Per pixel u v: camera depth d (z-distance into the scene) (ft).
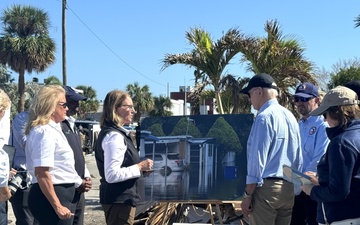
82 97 16.51
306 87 17.10
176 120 18.26
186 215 23.36
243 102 42.16
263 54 36.78
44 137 12.96
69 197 13.71
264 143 13.80
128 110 14.51
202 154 17.81
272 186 14.03
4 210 16.76
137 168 14.16
